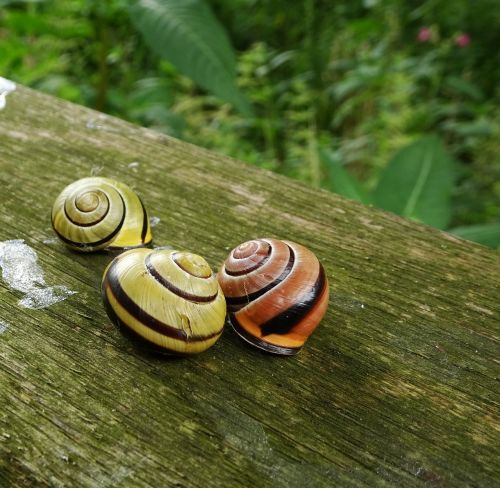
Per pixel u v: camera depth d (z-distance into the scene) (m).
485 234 0.18
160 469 0.09
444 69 0.43
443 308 0.13
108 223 0.13
